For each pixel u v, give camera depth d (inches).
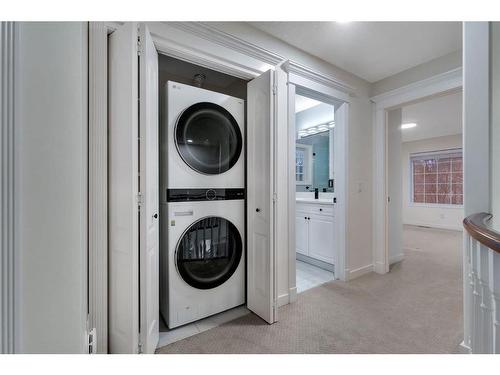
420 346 57.4
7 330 17.9
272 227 67.3
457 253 143.3
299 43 82.5
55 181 20.7
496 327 31.9
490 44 52.1
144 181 48.1
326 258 111.7
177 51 62.5
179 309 65.7
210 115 71.5
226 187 74.4
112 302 50.5
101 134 49.8
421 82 95.0
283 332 63.4
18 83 18.6
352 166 104.0
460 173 221.9
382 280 100.6
